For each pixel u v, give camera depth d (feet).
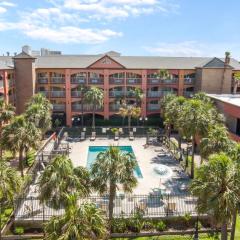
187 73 230.27
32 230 89.20
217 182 64.13
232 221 70.69
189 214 92.63
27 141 118.42
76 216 53.88
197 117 118.42
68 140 192.85
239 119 148.15
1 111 146.20
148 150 171.32
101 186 82.02
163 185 121.19
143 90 227.20
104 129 207.31
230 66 217.97
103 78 224.12
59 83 222.07
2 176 73.87
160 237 87.35
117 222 87.97
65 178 75.72
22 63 207.62
